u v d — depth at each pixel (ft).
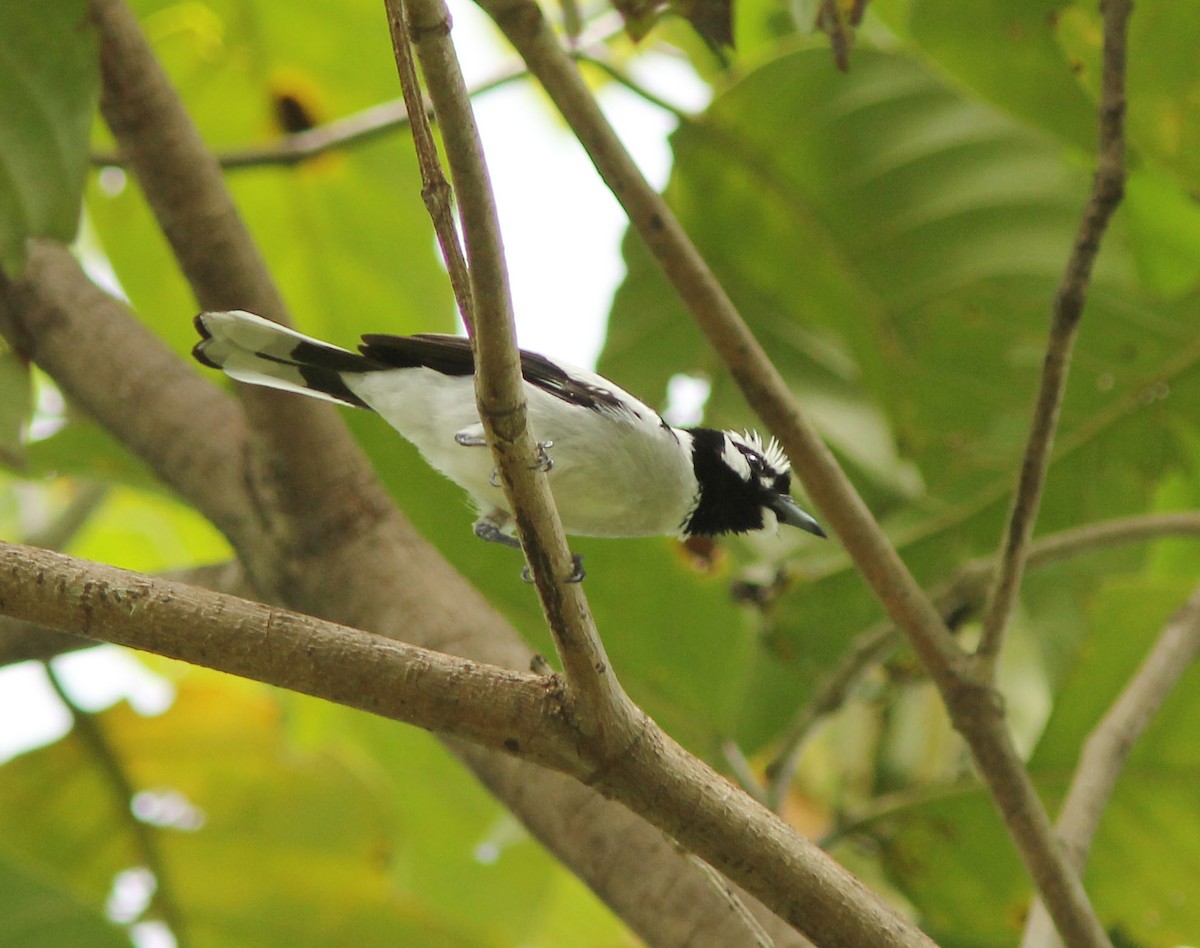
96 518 51.83
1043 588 40.93
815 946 20.97
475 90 37.17
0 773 36.17
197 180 28.68
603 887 25.29
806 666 38.09
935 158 38.88
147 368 31.30
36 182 27.89
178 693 37.40
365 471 29.55
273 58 44.04
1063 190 38.93
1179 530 32.19
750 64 37.81
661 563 34.01
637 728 20.30
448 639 27.20
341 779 37.55
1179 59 31.37
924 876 32.83
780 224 39.63
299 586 28.89
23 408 31.68
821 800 38.37
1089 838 27.43
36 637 31.89
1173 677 30.07
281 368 29.48
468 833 45.37
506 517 31.60
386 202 44.50
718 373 40.04
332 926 36.73
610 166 27.30
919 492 41.01
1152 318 38.55
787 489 36.65
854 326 40.14
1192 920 33.37
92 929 30.42
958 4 34.01
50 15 27.20
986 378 39.47
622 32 39.42
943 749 36.83
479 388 18.49
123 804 36.58
